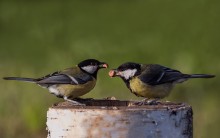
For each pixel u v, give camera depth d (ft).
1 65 54.29
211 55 53.78
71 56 56.75
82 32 74.23
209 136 38.17
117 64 55.52
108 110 17.98
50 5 95.66
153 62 55.88
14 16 89.56
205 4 67.10
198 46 56.18
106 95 40.93
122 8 86.53
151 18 74.59
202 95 43.37
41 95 40.60
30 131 39.40
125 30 72.02
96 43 64.13
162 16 72.13
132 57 56.90
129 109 18.15
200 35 59.57
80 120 18.17
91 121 18.06
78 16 86.22
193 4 69.10
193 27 62.39
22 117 39.75
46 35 73.41
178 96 43.16
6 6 95.91
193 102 42.52
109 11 86.94
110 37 69.26
